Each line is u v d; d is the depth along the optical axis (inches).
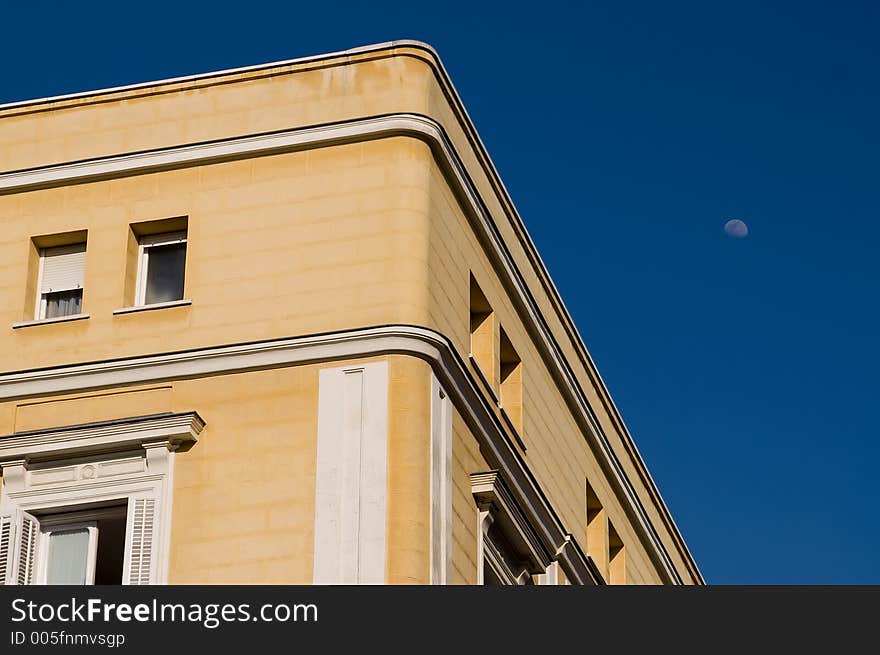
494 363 1322.6
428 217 1216.8
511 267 1382.9
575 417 1557.6
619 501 1684.3
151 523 1141.7
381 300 1185.4
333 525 1122.0
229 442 1160.8
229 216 1234.6
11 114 1301.7
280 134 1245.7
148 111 1279.5
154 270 1250.6
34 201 1270.9
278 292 1203.2
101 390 1196.5
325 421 1154.0
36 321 1229.7
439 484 1158.3
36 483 1172.5
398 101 1242.6
